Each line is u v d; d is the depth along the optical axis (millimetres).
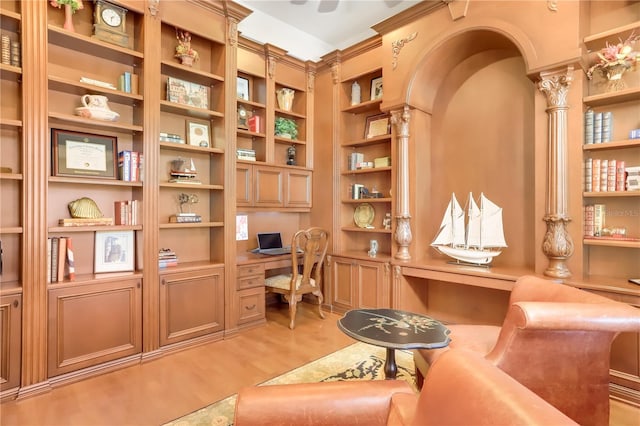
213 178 3539
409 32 3416
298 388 1096
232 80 3453
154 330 2869
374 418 1063
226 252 3389
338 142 4305
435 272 3172
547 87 2562
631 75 2463
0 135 2393
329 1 3807
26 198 2291
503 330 1664
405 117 3486
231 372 2621
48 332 2357
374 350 3027
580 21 2438
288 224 4586
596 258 2627
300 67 4453
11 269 2443
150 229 2877
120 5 2744
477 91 3424
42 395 2283
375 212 4246
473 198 3457
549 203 2566
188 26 3119
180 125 3387
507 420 607
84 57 2783
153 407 2148
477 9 2922
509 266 3119
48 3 2551
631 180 2367
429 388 862
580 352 1641
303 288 3705
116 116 2732
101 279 2598
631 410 2129
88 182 2604
